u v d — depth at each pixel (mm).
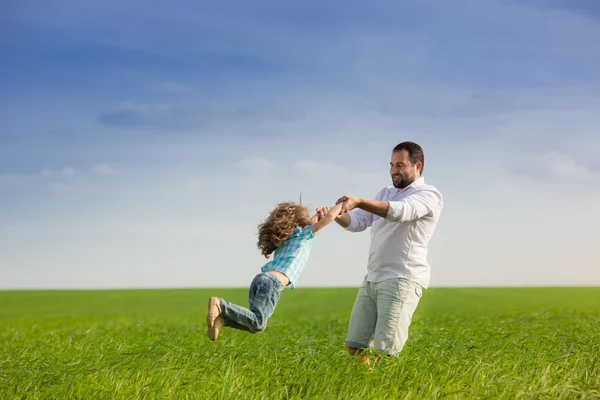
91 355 10898
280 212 8297
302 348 10883
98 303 44188
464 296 43719
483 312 25938
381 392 7488
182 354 10133
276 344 11375
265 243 8242
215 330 7523
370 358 8742
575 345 10453
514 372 8430
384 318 9000
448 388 7602
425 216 9039
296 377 8305
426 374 8062
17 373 9031
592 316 19156
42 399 7836
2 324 23531
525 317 19062
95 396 7758
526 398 7281
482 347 10164
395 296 8969
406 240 9047
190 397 7652
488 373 8164
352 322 9445
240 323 7645
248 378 8438
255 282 7945
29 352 12156
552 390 7551
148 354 9539
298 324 19734
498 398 7234
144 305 42188
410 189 9250
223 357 9500
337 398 7398
